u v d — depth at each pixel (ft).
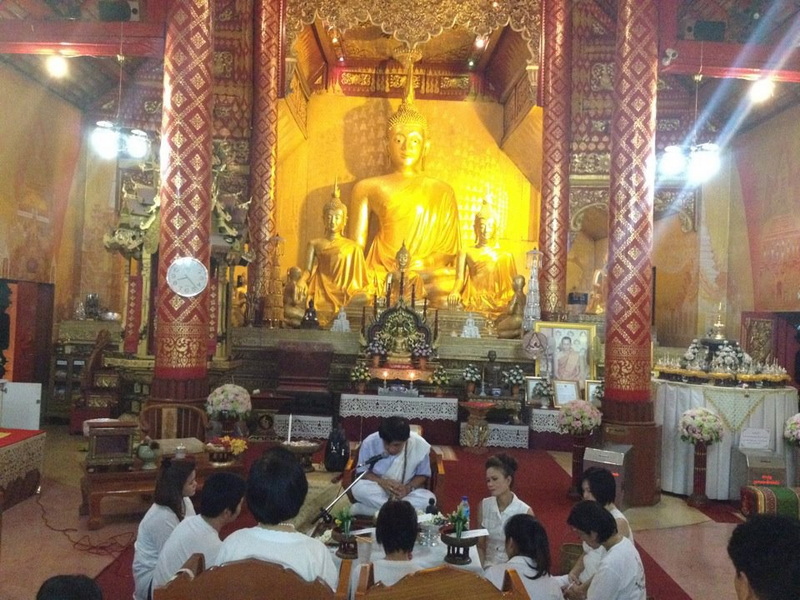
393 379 39.55
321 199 58.39
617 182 29.53
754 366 29.48
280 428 37.22
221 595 8.57
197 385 29.35
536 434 37.76
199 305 29.43
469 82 59.06
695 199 48.16
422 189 54.75
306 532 21.01
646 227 29.09
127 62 44.65
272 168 46.91
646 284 28.89
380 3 45.98
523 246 58.18
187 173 29.45
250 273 46.44
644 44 29.43
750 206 44.37
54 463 30.78
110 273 46.62
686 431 26.99
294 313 47.32
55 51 31.71
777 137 41.39
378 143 59.06
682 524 24.91
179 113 29.50
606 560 12.69
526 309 44.14
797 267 38.27
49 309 42.34
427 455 19.26
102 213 46.65
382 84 59.11
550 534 22.79
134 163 46.47
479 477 30.32
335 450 27.68
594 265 58.03
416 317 41.91
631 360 28.48
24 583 17.39
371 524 17.90
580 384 39.70
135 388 35.27
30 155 39.96
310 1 46.44
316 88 59.11
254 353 43.16
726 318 47.21
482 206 56.75
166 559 12.20
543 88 46.37
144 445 23.08
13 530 21.45
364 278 51.96
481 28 46.34
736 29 39.75
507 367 42.98
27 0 35.42
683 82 48.06
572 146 47.93
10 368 38.86
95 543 20.49
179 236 29.32
